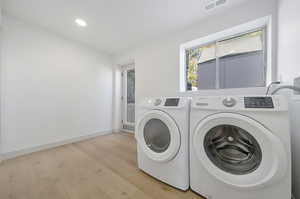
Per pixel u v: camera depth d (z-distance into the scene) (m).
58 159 1.82
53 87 2.33
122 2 1.64
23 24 1.99
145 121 1.39
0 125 1.78
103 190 1.19
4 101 1.82
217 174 0.94
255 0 1.61
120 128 3.54
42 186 1.24
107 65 3.32
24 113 2.00
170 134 1.18
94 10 1.78
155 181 1.32
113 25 2.14
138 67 2.90
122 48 3.05
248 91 1.73
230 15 1.79
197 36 2.09
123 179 1.35
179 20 2.02
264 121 0.79
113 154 2.00
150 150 1.36
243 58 1.92
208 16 1.93
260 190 0.82
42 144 2.18
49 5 1.67
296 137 0.96
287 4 1.20
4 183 1.28
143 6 1.72
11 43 1.87
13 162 1.73
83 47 2.81
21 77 1.97
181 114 1.14
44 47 2.22
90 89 2.94
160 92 2.56
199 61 2.32
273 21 1.51
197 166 1.09
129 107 3.46
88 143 2.53
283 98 0.77
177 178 1.18
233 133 0.97
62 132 2.45
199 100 1.05
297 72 1.00
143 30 2.30
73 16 1.90
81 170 1.53
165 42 2.47
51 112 2.30
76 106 2.68
